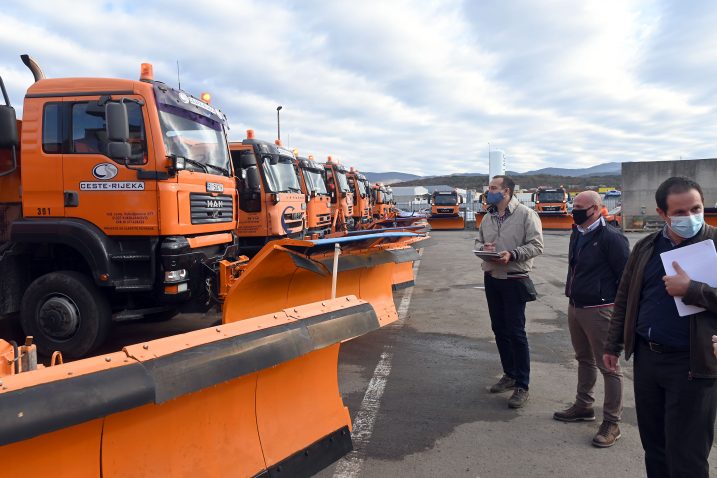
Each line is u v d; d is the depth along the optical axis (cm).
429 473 346
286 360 273
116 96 543
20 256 573
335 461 333
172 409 248
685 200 248
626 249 382
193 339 242
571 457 367
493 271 468
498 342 497
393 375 547
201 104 641
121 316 554
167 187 538
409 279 922
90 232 535
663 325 257
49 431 181
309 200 1273
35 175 551
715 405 249
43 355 552
